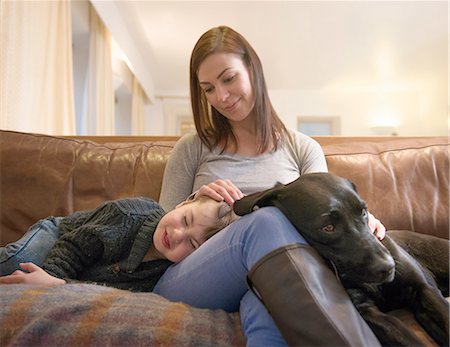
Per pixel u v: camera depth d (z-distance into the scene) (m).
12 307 0.64
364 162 1.45
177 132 6.10
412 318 0.74
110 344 0.60
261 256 0.61
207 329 0.63
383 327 0.63
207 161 1.26
